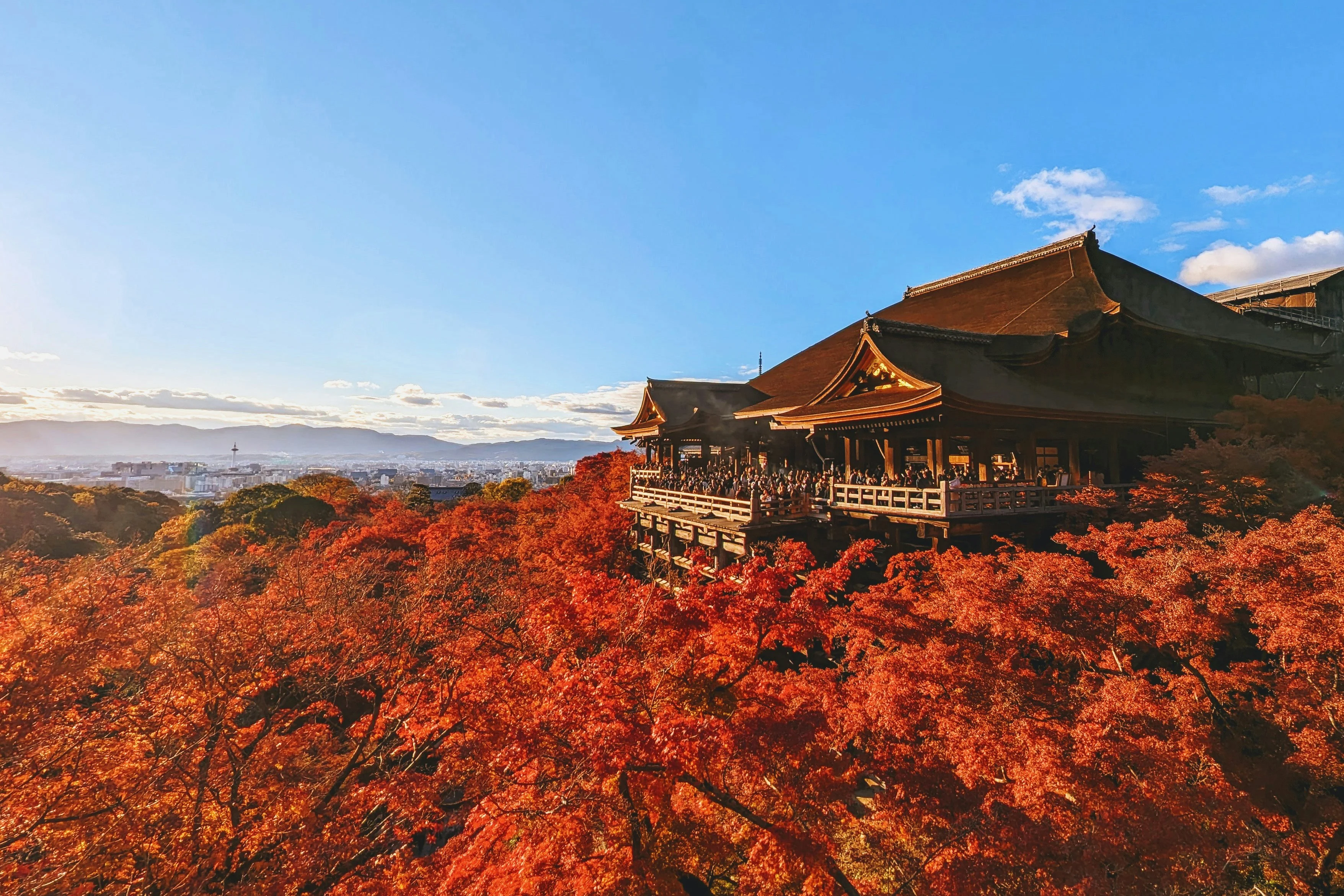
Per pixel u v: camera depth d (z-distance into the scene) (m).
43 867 8.02
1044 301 24.42
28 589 13.58
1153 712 6.82
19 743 8.70
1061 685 8.36
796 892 6.46
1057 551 16.39
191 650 11.91
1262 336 26.92
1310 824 6.83
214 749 10.54
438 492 132.38
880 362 17.67
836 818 7.01
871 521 16.31
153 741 10.16
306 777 11.68
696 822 7.11
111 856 8.71
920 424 16.44
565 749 7.14
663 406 28.94
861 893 6.40
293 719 13.52
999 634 8.19
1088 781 5.99
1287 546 7.98
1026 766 6.27
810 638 8.95
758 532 17.14
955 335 19.78
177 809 9.42
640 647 8.55
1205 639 8.27
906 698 7.20
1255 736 8.02
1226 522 13.34
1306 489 13.53
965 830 5.88
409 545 36.12
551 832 6.80
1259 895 6.80
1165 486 14.48
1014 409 15.17
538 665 10.70
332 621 15.79
